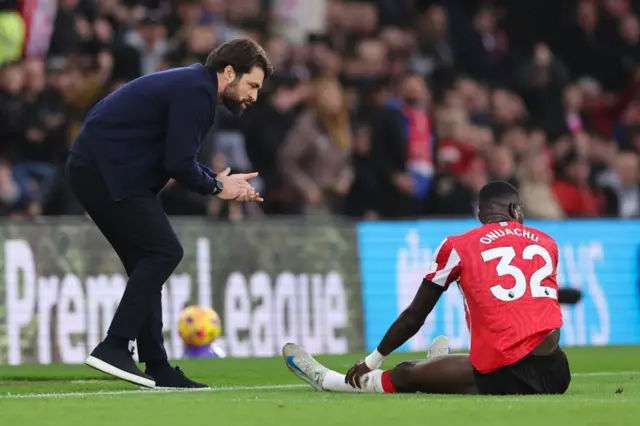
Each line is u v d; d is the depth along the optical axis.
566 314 49.59
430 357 22.84
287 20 59.09
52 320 40.75
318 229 45.97
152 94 23.00
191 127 22.83
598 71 68.56
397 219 50.62
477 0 67.69
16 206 44.00
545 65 62.16
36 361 40.28
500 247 20.92
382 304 46.91
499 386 20.39
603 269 50.81
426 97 54.81
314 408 17.48
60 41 48.03
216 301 43.47
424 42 60.06
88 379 28.36
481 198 21.92
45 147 44.94
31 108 44.69
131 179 22.94
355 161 51.06
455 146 53.38
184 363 34.25
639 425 15.58
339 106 49.88
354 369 21.69
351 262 46.50
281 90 49.44
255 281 44.38
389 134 50.75
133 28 48.91
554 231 50.16
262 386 25.27
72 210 44.84
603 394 20.83
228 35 51.41
